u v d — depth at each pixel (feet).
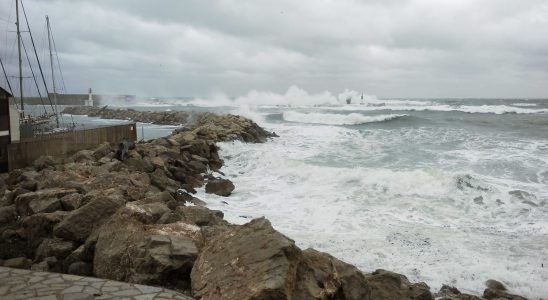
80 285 17.26
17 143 45.42
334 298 18.12
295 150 70.95
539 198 39.96
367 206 39.04
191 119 143.13
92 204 23.89
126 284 17.54
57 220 24.88
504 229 33.50
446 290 23.65
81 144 56.75
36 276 18.10
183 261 18.85
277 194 44.16
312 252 19.19
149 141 69.21
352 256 28.09
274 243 16.97
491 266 26.91
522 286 24.76
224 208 39.40
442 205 38.93
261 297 15.16
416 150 67.41
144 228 21.58
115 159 48.47
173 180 47.06
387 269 26.45
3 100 45.19
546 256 28.37
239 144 72.13
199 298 16.44
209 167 57.77
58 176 35.83
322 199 41.47
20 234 25.52
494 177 48.65
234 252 17.60
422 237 31.60
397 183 43.75
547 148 66.80
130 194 30.55
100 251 20.38
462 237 31.71
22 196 28.55
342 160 61.05
